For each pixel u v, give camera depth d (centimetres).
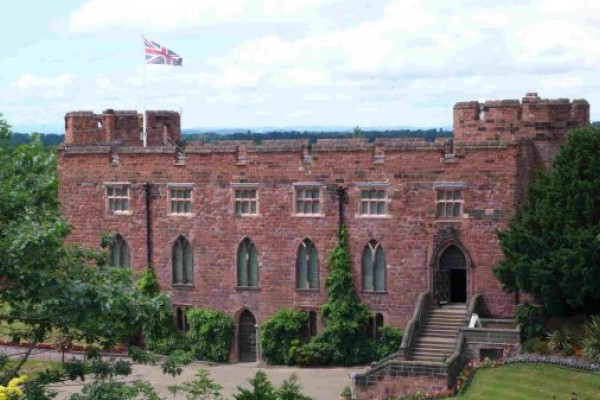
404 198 6259
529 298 6041
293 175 6494
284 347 6494
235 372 6366
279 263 6569
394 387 5500
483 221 6100
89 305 3384
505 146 6022
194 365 6625
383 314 6338
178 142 7969
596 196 5541
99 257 3834
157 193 6881
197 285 6794
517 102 6300
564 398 4928
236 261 6675
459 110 6462
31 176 3884
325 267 6450
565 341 5566
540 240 5553
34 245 3347
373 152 6312
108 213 7025
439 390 5394
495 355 5666
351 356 6350
